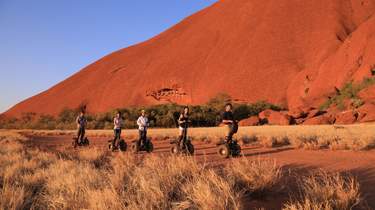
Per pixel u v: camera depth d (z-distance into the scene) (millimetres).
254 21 178000
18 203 5555
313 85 112438
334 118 55406
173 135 30469
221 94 127062
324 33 151750
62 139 33500
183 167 6836
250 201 5293
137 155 14125
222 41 182250
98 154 12094
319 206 4609
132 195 5301
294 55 151500
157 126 82312
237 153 11984
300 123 62406
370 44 94000
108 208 4902
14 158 11375
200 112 85750
